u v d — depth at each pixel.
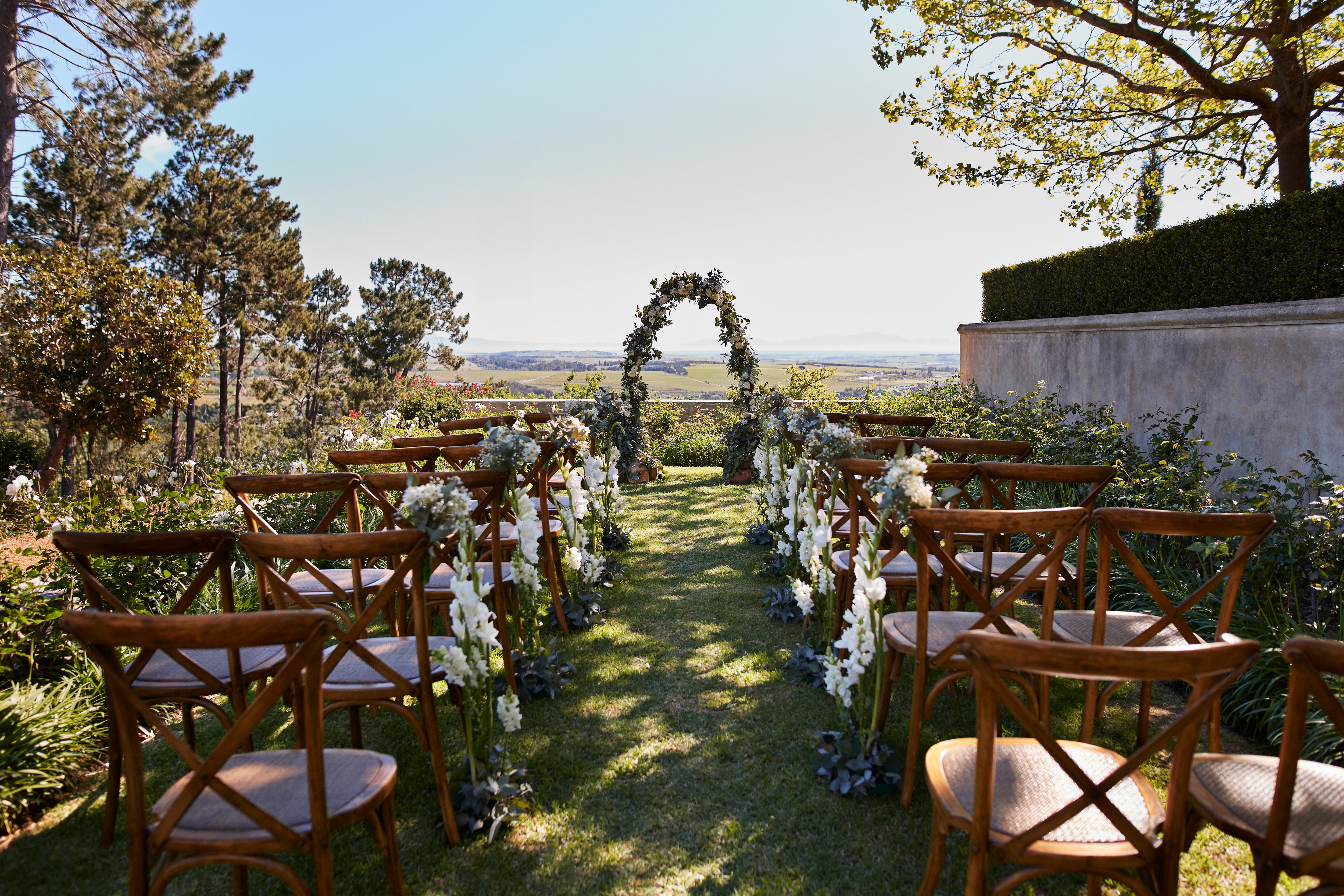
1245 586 3.36
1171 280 6.17
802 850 2.20
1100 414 5.50
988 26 7.80
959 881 2.04
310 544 2.07
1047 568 2.37
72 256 11.54
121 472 18.33
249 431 30.12
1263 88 6.72
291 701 3.13
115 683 1.60
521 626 3.52
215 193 24.05
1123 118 7.71
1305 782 1.71
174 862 1.63
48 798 2.46
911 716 2.77
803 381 10.77
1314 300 4.57
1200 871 2.07
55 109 12.57
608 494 5.69
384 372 33.06
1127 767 1.49
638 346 8.52
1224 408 5.41
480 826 2.26
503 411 12.24
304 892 1.60
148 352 11.44
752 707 3.09
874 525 3.06
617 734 2.89
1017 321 8.73
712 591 4.64
